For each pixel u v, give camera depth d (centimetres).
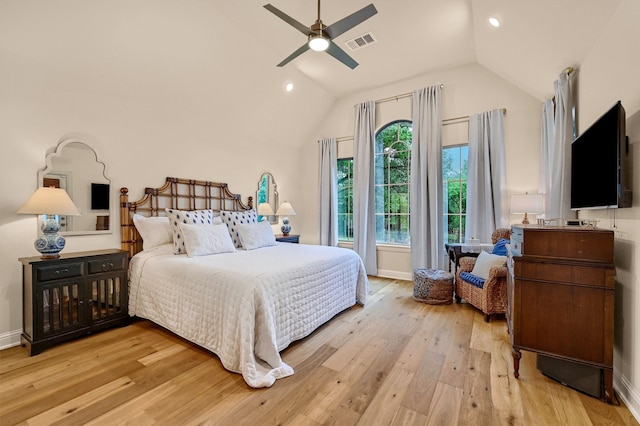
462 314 321
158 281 275
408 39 358
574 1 201
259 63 391
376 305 352
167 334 271
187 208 392
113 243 318
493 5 260
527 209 338
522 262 191
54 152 275
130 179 333
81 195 294
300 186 592
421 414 163
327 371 208
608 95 204
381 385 191
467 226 410
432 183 432
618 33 188
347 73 448
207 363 219
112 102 315
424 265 437
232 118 441
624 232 180
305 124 551
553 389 184
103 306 278
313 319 265
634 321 166
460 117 426
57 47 257
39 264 234
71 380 196
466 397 177
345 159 546
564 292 180
